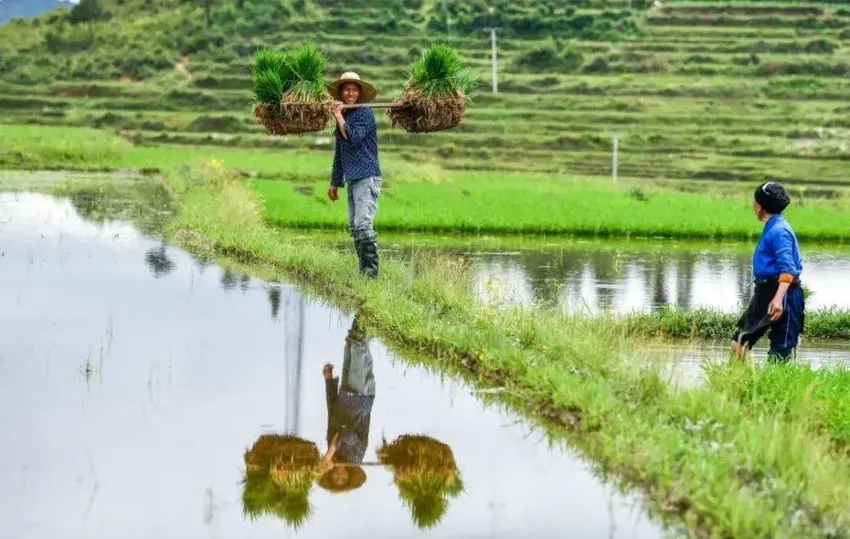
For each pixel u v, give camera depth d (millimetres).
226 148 58469
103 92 73875
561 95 71375
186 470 5969
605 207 27203
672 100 70250
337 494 5688
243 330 9938
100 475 5816
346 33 86750
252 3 89812
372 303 10727
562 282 15430
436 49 11609
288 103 11109
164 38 83875
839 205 33125
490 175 42562
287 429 6836
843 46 80562
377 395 7805
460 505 5566
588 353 8336
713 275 16844
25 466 5926
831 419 7160
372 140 11789
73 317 10289
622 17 87250
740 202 31297
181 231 17547
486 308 10211
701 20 85812
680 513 5461
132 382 7875
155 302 11250
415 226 22156
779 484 5418
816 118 64750
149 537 4973
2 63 80625
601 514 5445
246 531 5102
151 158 40906
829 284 16641
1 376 7910
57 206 22422
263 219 20703
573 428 7043
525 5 93938
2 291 11633
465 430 6973
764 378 7863
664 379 7766
